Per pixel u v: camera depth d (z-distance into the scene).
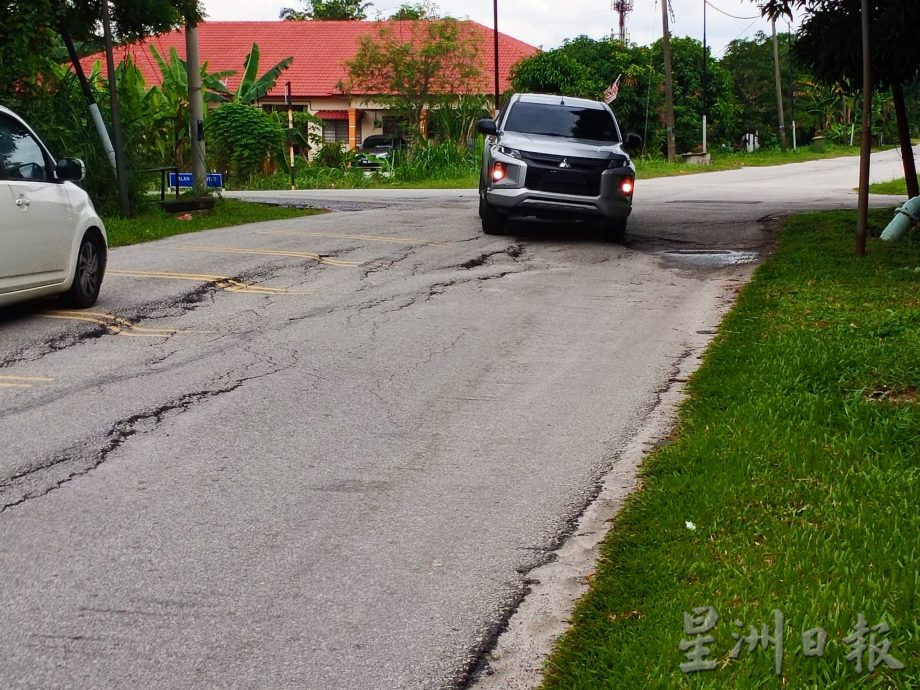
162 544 4.78
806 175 39.50
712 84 60.22
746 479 5.29
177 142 33.16
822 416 6.32
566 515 5.18
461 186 34.19
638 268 13.29
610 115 16.92
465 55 45.03
